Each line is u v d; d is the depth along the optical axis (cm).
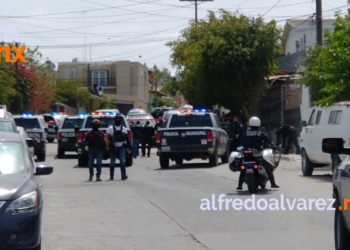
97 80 12550
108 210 1817
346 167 1149
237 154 2145
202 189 2259
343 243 1179
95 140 2664
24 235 1143
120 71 12444
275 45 4881
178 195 2106
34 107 7856
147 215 1725
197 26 5653
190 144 3197
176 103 12681
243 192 2139
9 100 6625
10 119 2578
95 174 2986
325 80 2728
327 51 2689
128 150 3425
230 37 4862
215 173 2883
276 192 2123
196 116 3394
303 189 2212
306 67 3791
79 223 1617
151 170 3184
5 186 1173
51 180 2711
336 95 2612
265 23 4925
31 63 7944
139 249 1316
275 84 5047
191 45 5419
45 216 1720
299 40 7619
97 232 1499
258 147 2128
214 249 1311
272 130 5172
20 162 1319
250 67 4853
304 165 2758
